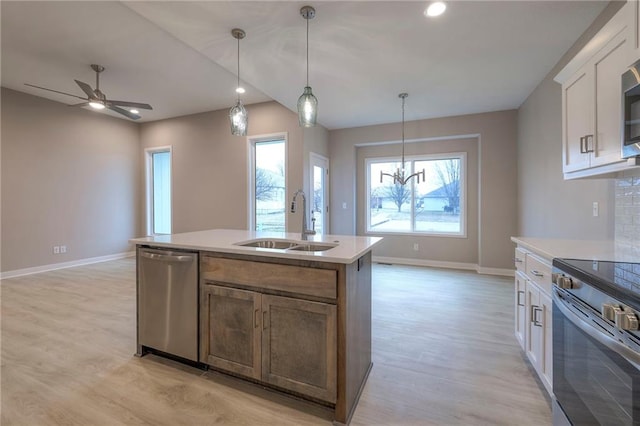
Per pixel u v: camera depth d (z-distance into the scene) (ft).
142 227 21.77
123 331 9.09
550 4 7.61
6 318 10.05
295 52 10.02
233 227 18.44
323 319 5.58
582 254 5.58
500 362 7.43
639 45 4.59
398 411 5.73
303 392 5.76
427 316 10.40
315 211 18.17
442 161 18.51
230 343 6.52
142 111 18.98
